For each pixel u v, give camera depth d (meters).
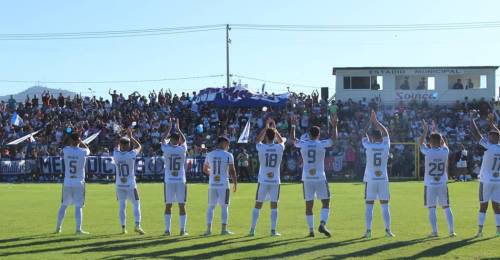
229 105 50.16
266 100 50.22
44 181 42.88
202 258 12.48
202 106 50.47
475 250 13.24
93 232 16.53
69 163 16.17
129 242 14.59
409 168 43.47
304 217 20.11
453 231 15.60
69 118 49.78
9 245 14.17
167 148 15.98
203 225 18.22
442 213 21.09
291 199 26.72
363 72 56.25
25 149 44.94
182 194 16.05
